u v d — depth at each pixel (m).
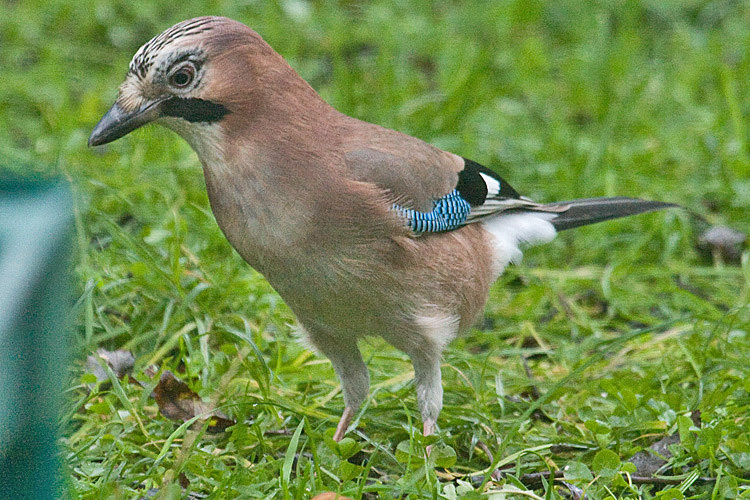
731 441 7.44
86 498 6.72
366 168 7.25
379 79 14.00
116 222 10.84
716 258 11.47
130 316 9.55
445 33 16.05
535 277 10.98
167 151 11.98
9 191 4.30
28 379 4.18
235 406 7.93
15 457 4.32
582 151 12.81
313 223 7.04
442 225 7.69
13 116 13.49
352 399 8.10
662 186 12.34
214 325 9.25
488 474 6.98
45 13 15.60
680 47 16.02
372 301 7.38
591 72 15.00
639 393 8.53
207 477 7.13
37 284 4.08
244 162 7.04
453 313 7.92
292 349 9.07
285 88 7.12
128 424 7.79
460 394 8.79
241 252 7.42
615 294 10.82
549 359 9.84
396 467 7.64
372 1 16.84
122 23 15.76
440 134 13.16
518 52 15.67
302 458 7.73
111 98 13.85
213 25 7.00
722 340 9.12
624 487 7.25
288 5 16.19
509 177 12.67
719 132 13.23
